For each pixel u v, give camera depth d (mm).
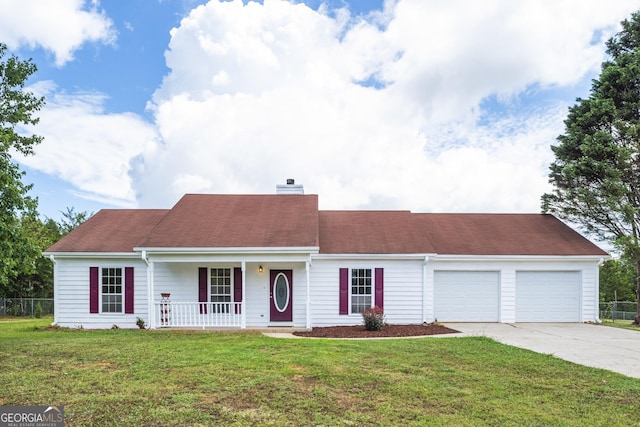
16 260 11922
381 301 13828
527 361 7734
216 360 7535
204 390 5734
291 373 6641
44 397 5418
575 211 16641
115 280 13734
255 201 16156
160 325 12977
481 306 14586
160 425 4508
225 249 12680
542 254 14461
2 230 11516
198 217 14680
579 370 7094
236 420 4641
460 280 14648
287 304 13742
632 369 7312
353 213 17000
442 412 4969
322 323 13742
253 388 5832
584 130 16562
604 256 14445
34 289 27719
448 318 14523
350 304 13812
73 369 6918
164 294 13039
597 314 14508
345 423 4582
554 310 14625
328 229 15406
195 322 13195
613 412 5039
